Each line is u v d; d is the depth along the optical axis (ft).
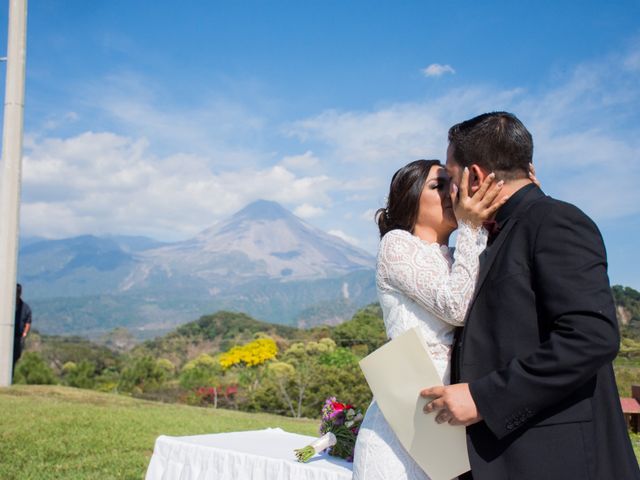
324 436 10.93
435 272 7.15
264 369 64.85
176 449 12.03
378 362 7.02
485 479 6.24
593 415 6.04
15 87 36.06
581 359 5.65
